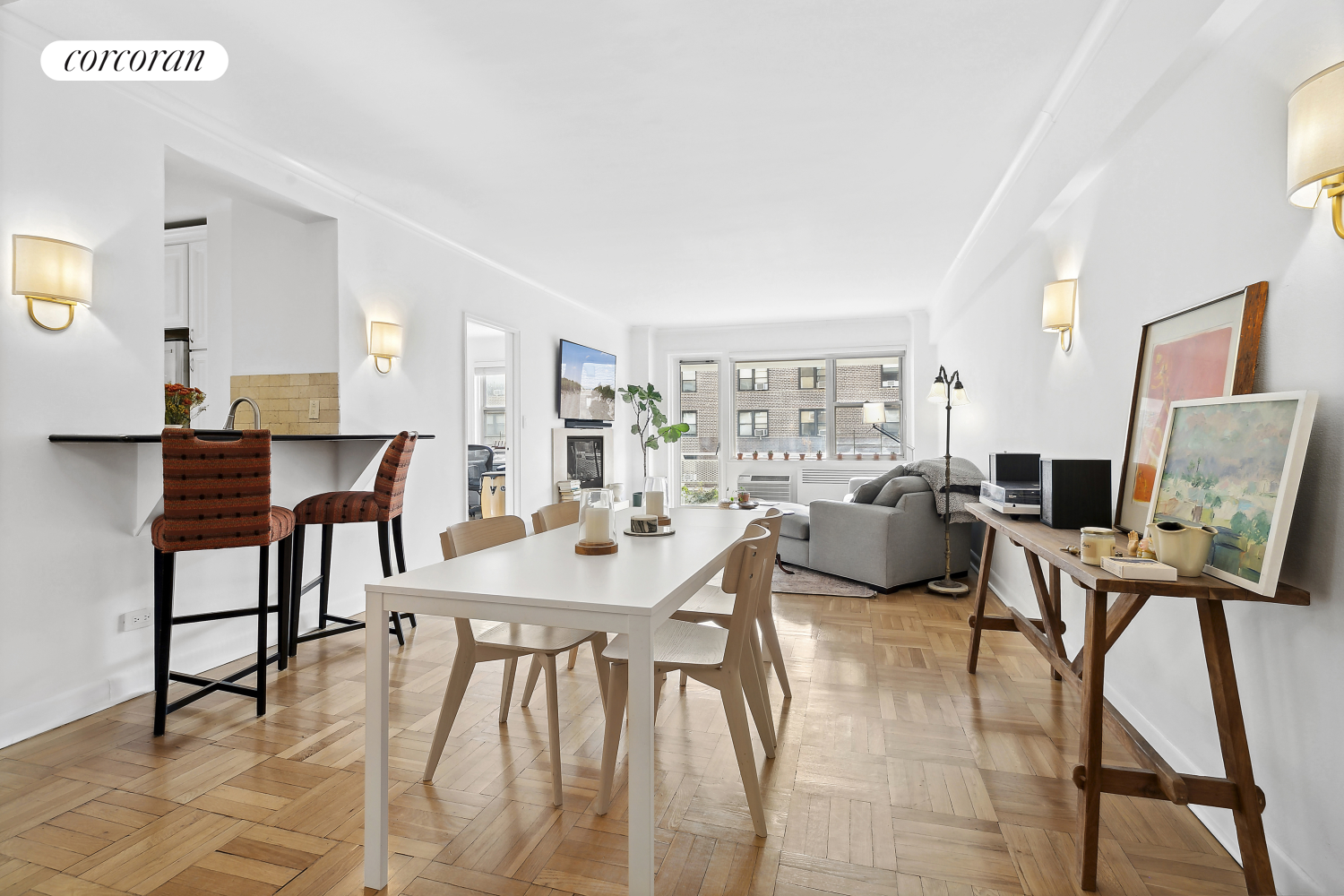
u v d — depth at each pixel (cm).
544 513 272
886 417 776
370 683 153
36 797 189
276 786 196
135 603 264
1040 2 214
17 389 228
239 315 395
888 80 261
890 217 423
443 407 466
